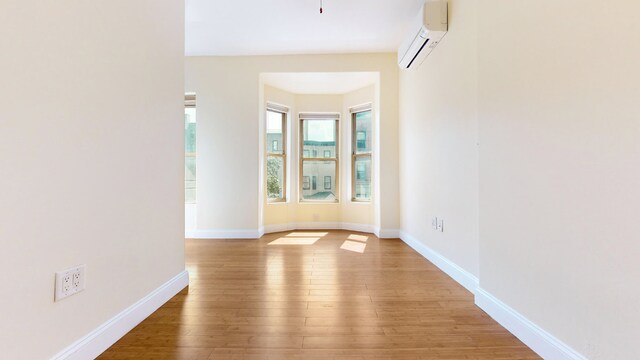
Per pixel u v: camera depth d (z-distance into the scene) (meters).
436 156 2.98
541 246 1.42
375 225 4.73
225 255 3.42
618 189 1.05
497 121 1.77
